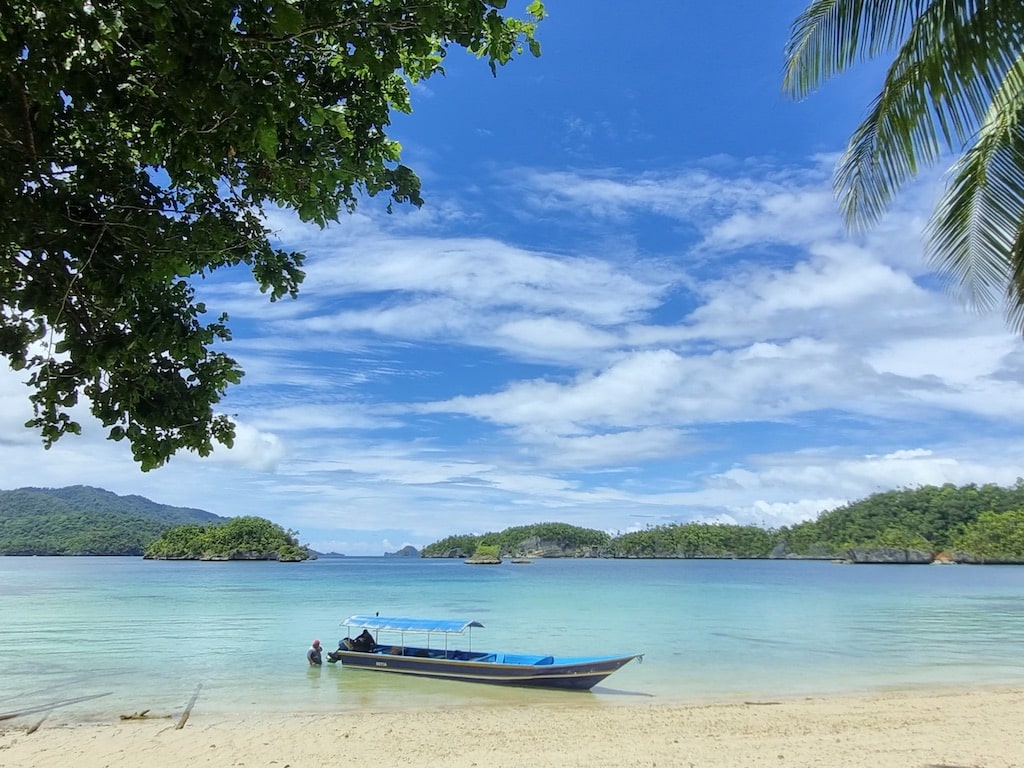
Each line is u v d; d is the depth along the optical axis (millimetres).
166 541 178625
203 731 13094
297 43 4461
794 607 44281
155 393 5188
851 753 11047
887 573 104750
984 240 8031
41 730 13344
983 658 23016
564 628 31688
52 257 4578
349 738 12430
